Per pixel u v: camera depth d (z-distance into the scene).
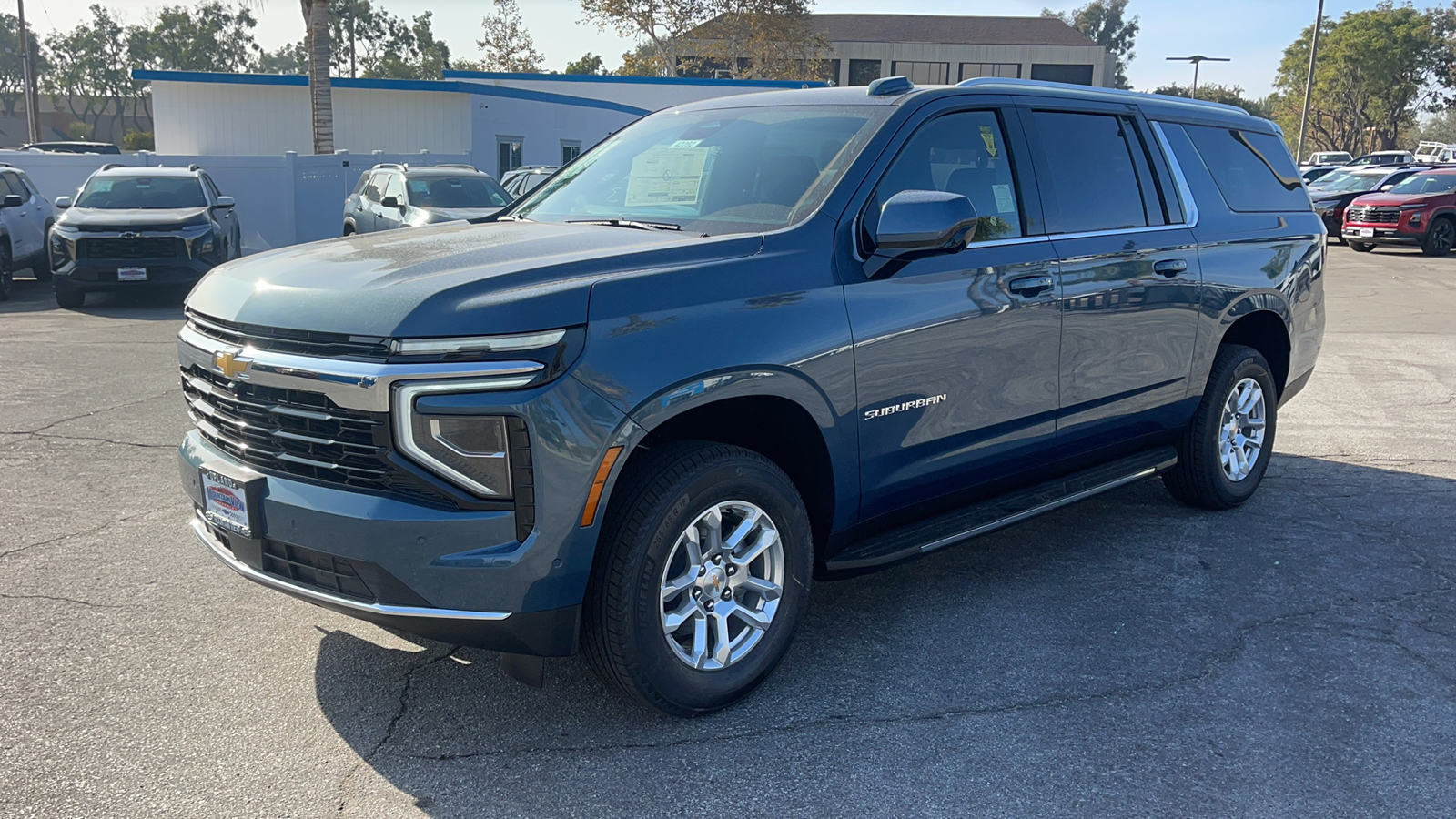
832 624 4.06
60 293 13.20
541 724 3.28
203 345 3.21
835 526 3.66
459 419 2.79
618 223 3.87
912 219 3.42
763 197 3.72
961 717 3.34
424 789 2.92
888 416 3.64
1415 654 3.81
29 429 6.90
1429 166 26.00
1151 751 3.15
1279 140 5.84
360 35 94.75
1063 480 4.57
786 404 3.37
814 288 3.41
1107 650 3.84
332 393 2.84
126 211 13.62
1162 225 4.82
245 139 29.08
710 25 51.16
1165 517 5.40
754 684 3.41
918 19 75.56
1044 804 2.87
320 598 3.01
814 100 4.21
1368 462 6.45
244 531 3.12
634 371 2.95
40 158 18.70
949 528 3.97
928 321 3.70
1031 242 4.16
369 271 3.10
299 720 3.29
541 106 31.58
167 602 4.18
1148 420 4.85
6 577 4.41
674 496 3.06
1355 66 83.25
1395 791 2.95
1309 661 3.76
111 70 95.31
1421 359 10.11
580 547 2.93
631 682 3.11
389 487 2.86
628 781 2.97
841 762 3.08
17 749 3.08
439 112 28.62
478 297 2.84
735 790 2.93
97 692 3.44
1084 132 4.56
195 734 3.19
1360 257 22.69
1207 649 3.85
